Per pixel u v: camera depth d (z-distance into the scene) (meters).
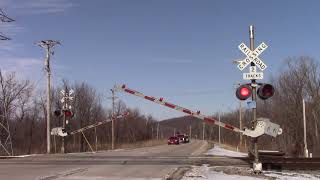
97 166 23.69
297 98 85.88
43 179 17.58
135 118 123.00
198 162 26.61
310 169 22.47
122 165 24.42
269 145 85.75
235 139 117.75
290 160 23.38
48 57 45.59
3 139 61.91
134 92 21.03
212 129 167.38
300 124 84.31
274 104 87.88
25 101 75.81
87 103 78.31
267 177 18.55
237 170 20.77
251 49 19.27
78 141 71.88
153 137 148.50
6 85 69.44
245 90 19.14
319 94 85.19
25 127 75.50
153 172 20.69
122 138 111.75
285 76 87.81
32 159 29.50
